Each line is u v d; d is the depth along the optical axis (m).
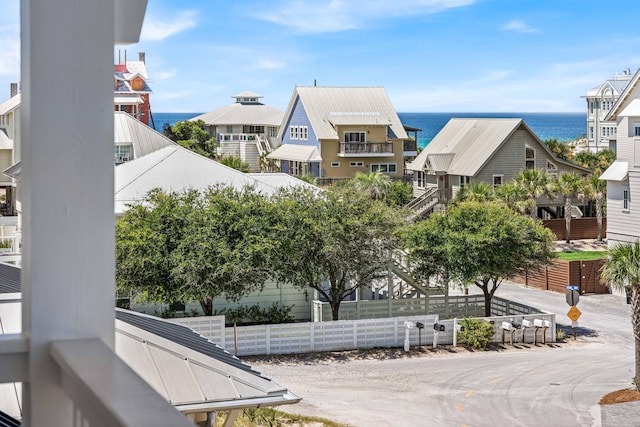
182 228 24.47
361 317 27.92
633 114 38.72
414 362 23.92
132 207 25.39
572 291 27.34
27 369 2.19
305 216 25.36
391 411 19.09
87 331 2.18
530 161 54.09
